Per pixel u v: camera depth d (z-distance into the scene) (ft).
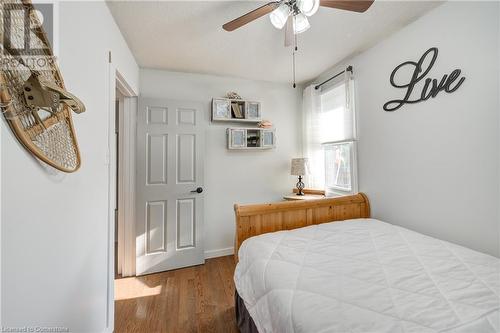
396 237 4.75
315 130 9.17
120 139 7.63
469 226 4.52
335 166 8.42
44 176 2.62
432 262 3.63
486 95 4.23
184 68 8.31
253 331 4.01
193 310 5.68
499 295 2.74
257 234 5.74
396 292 2.84
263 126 9.21
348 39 6.45
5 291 2.06
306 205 6.23
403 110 5.81
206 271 7.80
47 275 2.68
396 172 6.03
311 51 7.15
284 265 3.64
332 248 4.28
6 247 2.06
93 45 4.06
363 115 7.09
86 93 3.77
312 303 2.68
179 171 8.07
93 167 4.02
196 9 5.06
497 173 4.12
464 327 2.23
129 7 4.92
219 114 8.68
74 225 3.34
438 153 5.05
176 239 7.99
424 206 5.35
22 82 2.10
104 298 4.59
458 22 4.64
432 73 5.13
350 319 2.38
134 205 7.61
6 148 2.04
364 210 6.94
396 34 5.95
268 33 6.07
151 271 7.64
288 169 10.10
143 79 8.14
